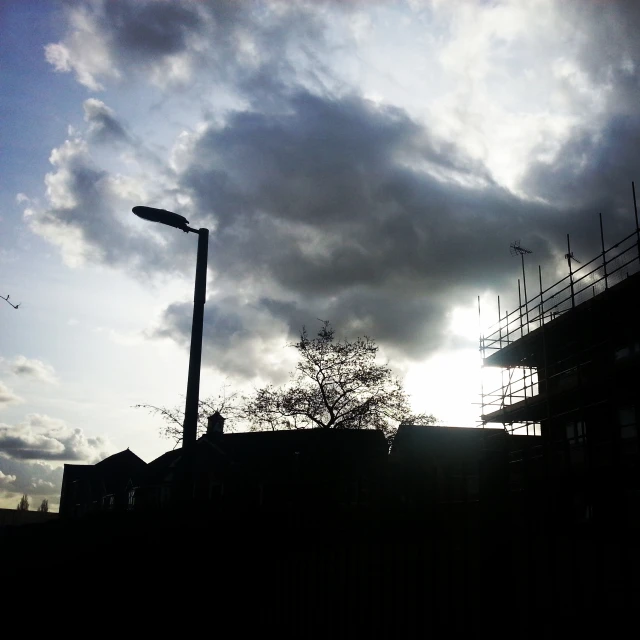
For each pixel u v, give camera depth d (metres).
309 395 43.62
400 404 43.47
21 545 17.89
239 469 37.84
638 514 20.31
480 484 5.91
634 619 4.11
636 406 23.91
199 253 11.81
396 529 6.35
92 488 66.81
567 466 24.73
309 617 7.55
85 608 13.23
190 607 9.86
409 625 6.00
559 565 4.75
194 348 11.12
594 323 25.64
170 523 10.72
